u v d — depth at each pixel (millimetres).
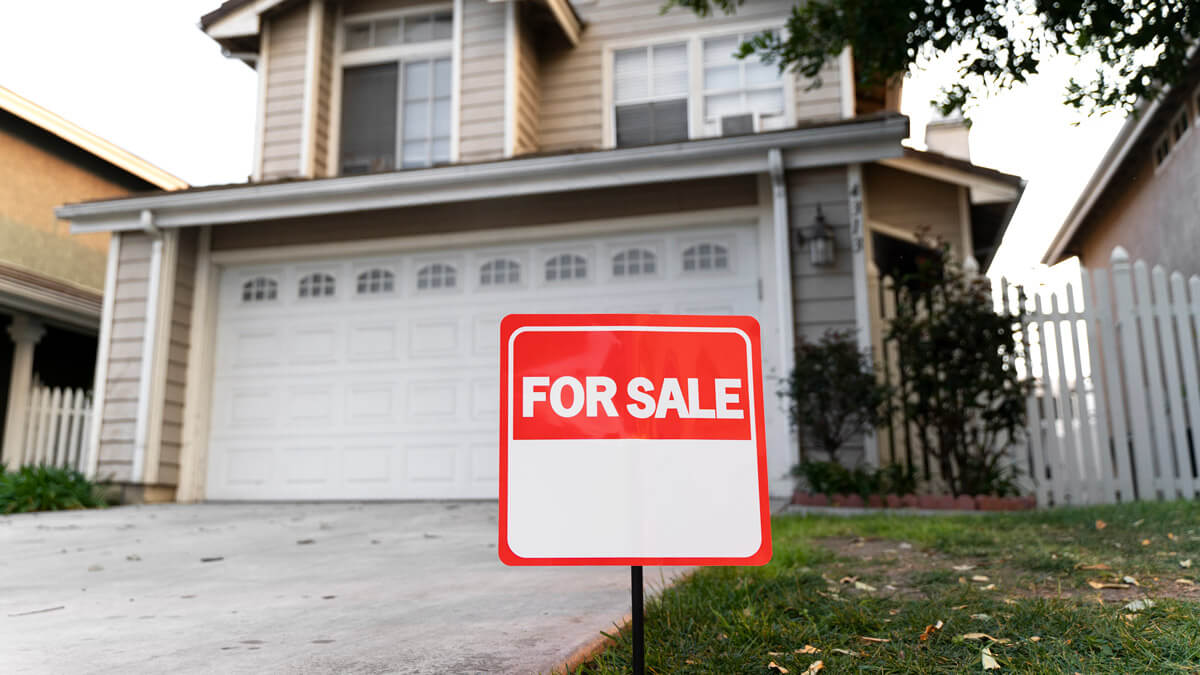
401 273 8469
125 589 3301
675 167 7371
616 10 9891
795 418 6488
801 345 6527
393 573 3613
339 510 7039
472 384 8094
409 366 8258
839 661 1907
